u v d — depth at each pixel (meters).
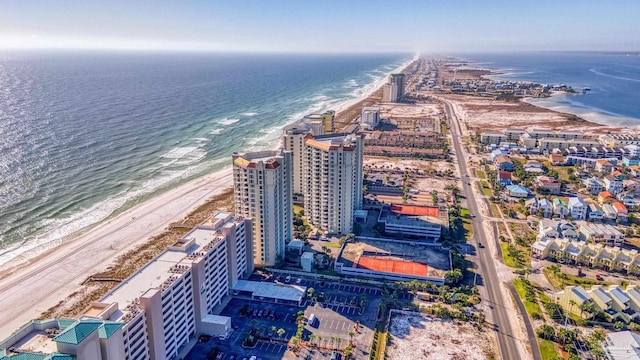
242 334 183.38
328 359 169.00
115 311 145.12
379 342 178.00
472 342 178.12
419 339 179.88
